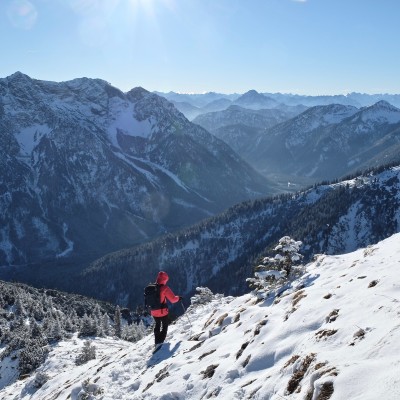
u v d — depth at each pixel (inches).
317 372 260.2
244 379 365.7
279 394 291.9
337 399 218.4
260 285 722.2
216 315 706.2
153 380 498.3
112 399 503.8
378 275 427.2
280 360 359.3
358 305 362.0
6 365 2420.0
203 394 386.3
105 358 884.0
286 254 715.4
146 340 750.5
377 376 217.0
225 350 475.5
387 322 288.8
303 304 460.4
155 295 633.6
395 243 588.1
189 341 617.3
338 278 529.7
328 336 326.6
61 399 693.9
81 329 3169.3
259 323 468.4
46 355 2167.8
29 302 4714.6
